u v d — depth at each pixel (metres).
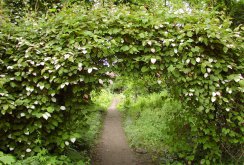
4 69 5.09
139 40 4.92
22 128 4.93
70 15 5.16
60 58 4.76
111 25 4.97
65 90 4.95
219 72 4.80
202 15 5.12
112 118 10.98
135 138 7.60
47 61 4.91
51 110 4.78
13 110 4.88
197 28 4.70
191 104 5.04
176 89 5.04
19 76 4.91
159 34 4.95
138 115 10.00
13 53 5.12
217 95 4.77
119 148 7.22
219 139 5.01
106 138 8.12
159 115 8.45
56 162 4.67
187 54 4.80
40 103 4.80
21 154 4.84
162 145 6.95
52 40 5.08
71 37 4.94
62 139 5.01
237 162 5.09
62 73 4.84
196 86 4.81
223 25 5.09
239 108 4.88
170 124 5.61
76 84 4.93
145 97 10.95
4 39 5.16
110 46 4.73
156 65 4.87
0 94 4.61
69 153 5.55
